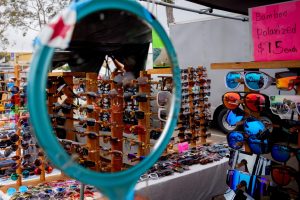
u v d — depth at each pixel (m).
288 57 1.46
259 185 1.70
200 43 6.50
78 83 2.72
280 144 1.65
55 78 2.64
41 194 2.27
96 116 2.65
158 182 2.26
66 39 0.50
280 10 1.47
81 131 2.67
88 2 0.52
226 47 6.14
